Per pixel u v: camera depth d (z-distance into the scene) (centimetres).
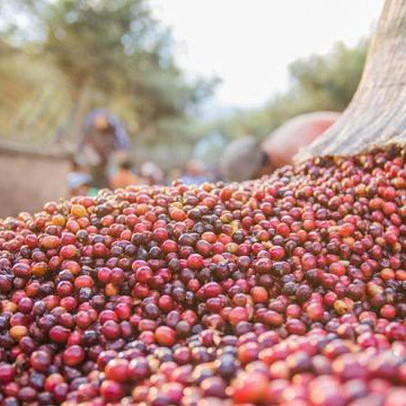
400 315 190
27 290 187
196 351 149
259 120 2734
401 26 266
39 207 610
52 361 167
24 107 704
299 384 112
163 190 234
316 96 1852
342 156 251
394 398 95
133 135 2798
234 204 218
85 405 141
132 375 141
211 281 183
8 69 1231
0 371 160
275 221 212
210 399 118
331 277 189
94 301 180
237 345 152
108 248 198
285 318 173
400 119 243
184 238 192
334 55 1814
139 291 181
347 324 153
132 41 2125
